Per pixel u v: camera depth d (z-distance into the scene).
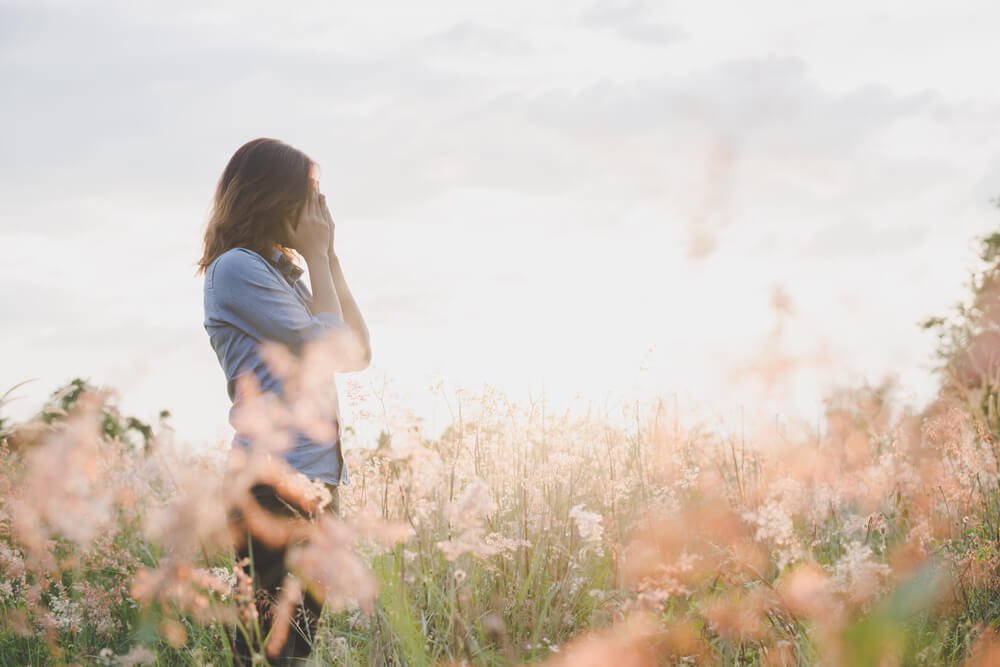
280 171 2.96
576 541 3.29
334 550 2.26
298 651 2.73
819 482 3.42
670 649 2.46
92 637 3.29
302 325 2.77
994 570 2.90
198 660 2.76
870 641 1.04
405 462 2.76
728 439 3.66
